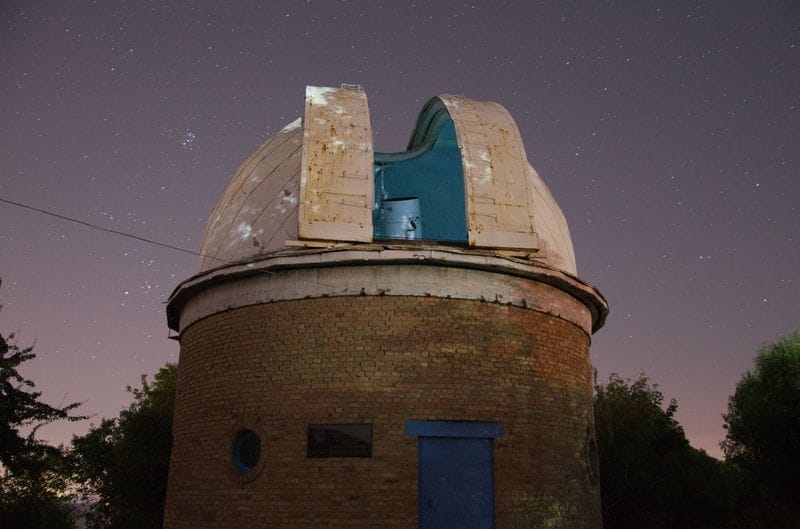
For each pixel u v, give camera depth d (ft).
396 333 32.22
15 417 59.26
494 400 32.63
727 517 63.21
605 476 61.77
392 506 29.86
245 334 34.32
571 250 45.29
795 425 68.90
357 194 33.19
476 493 31.14
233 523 31.40
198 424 35.19
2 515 70.54
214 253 39.14
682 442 68.95
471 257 33.14
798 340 76.28
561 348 36.55
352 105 36.11
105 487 60.64
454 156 46.62
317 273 33.42
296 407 31.73
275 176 38.83
